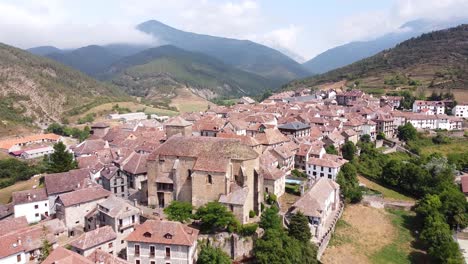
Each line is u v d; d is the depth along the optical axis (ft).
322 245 338.34
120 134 620.08
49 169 456.04
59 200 341.82
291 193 418.10
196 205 330.54
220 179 321.93
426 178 483.10
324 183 402.93
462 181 476.54
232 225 303.07
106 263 250.37
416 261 345.51
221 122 623.77
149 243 269.64
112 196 344.28
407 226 407.85
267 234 293.64
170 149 347.36
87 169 419.95
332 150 540.11
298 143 529.86
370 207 447.01
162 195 349.82
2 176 563.07
